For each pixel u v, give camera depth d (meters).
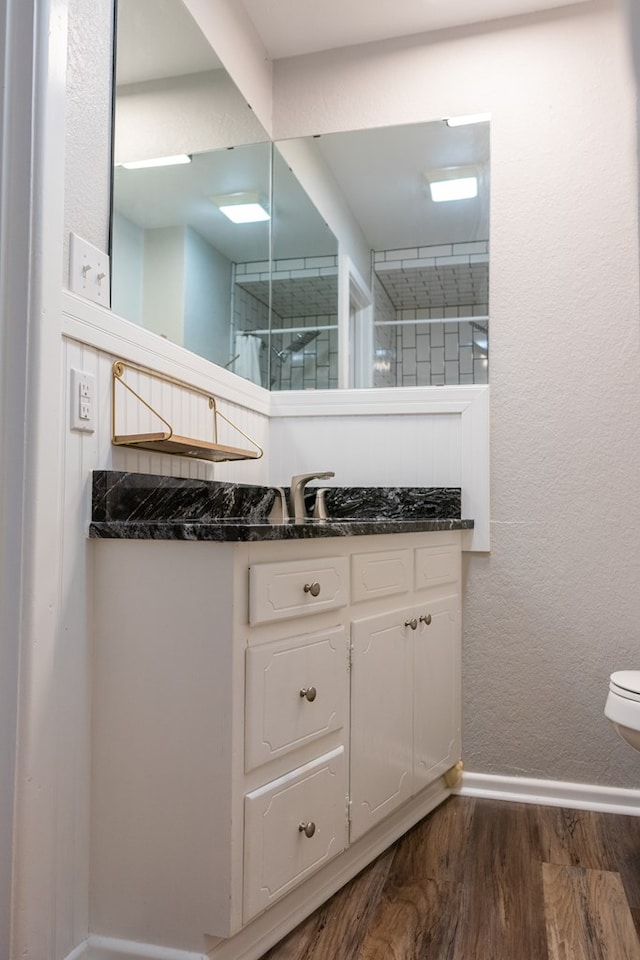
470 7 2.33
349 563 1.68
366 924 1.51
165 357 1.75
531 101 2.36
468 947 1.43
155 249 1.80
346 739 1.64
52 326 1.30
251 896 1.34
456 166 2.42
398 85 2.48
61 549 1.34
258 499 2.22
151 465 1.71
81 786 1.38
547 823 2.06
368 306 2.48
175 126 1.89
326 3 2.31
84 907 1.39
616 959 1.39
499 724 2.28
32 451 1.26
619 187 2.27
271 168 2.54
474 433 2.33
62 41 1.35
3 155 1.28
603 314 2.26
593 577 2.23
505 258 2.35
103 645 1.42
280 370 2.53
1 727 1.23
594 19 2.31
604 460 2.24
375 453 2.43
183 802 1.34
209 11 2.10
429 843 1.91
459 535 2.26
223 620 1.33
